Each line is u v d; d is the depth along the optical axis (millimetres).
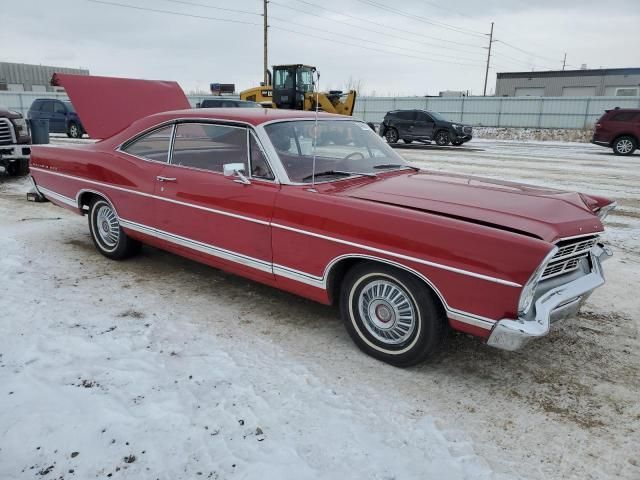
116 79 5844
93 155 4945
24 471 2299
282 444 2494
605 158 16234
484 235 2738
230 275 4812
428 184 3670
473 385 3084
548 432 2666
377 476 2307
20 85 56312
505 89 55281
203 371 3113
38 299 4078
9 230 6074
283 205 3494
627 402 2947
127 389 2900
